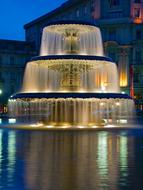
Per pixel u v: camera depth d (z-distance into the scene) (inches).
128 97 1632.6
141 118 2940.5
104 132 1353.3
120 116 2180.1
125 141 1025.5
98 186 470.9
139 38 4306.1
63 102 1577.3
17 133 1290.6
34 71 1696.6
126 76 4286.4
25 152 780.6
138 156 732.0
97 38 1740.9
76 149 837.2
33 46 5467.5
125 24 4291.3
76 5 4918.8
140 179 514.6
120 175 541.3
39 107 1637.6
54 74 1635.1
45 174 544.7
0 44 5172.2
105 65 1658.5
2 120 2503.7
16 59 5201.8
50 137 1137.4
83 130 1418.6
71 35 1696.6
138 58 4301.2
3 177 523.5
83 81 1620.3
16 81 5182.1
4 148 850.8
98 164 634.2
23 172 559.2
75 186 470.0
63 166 611.2
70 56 1588.3
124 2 4318.4
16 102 1721.2
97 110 1616.6
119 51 4318.4
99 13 4441.4
